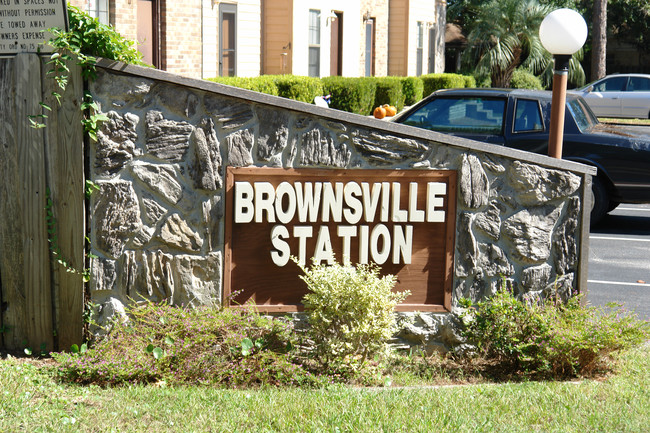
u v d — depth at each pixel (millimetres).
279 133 5969
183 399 4945
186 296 5992
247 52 18984
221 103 5879
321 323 5652
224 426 4535
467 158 6250
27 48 5590
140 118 5793
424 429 4578
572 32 7668
